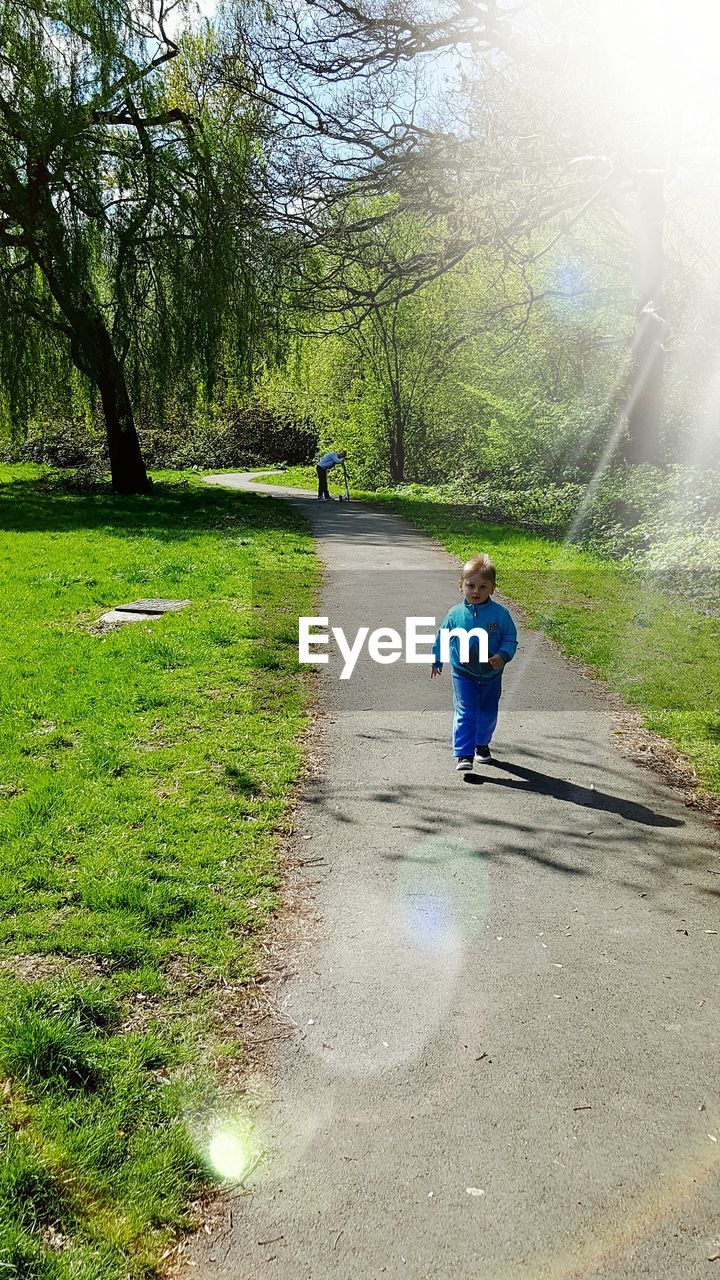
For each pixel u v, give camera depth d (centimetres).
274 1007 350
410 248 2239
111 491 2623
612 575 1313
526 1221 256
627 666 844
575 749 638
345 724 682
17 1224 248
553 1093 306
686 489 1620
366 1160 277
